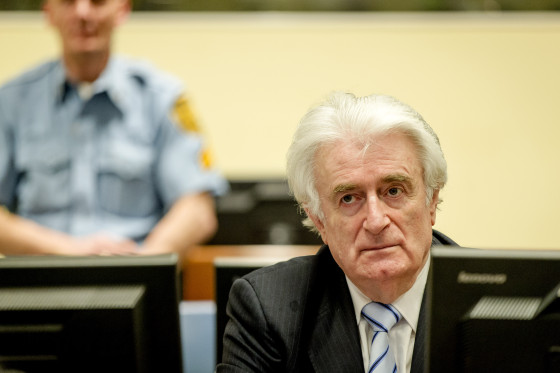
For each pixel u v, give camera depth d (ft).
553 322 6.00
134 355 6.70
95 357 6.69
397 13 28.17
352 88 28.30
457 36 28.30
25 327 6.66
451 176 29.01
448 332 6.16
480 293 6.12
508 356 6.07
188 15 27.66
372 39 28.17
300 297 8.51
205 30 27.76
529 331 6.03
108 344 6.68
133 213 16.56
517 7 28.43
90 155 16.40
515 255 6.11
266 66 28.12
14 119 16.66
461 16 28.32
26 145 16.55
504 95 28.71
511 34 28.40
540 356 6.03
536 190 29.14
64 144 16.43
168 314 6.84
